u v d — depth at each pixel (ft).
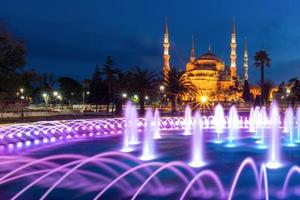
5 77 141.18
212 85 486.38
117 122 148.46
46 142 88.48
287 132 119.85
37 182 44.39
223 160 60.44
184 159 61.57
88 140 93.20
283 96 416.67
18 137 96.22
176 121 158.92
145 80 209.97
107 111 255.29
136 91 214.69
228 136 105.09
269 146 80.94
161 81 230.68
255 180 45.11
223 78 503.20
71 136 103.35
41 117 170.60
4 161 60.23
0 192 39.81
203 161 59.41
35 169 52.90
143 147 78.59
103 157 63.98
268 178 46.29
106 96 256.52
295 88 351.67
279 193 39.04
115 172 50.08
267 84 402.11
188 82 254.68
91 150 73.72
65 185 42.75
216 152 70.59
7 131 105.19
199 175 48.03
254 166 54.70
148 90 212.23
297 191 39.88
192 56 562.25
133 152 70.54
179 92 241.96
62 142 88.69
